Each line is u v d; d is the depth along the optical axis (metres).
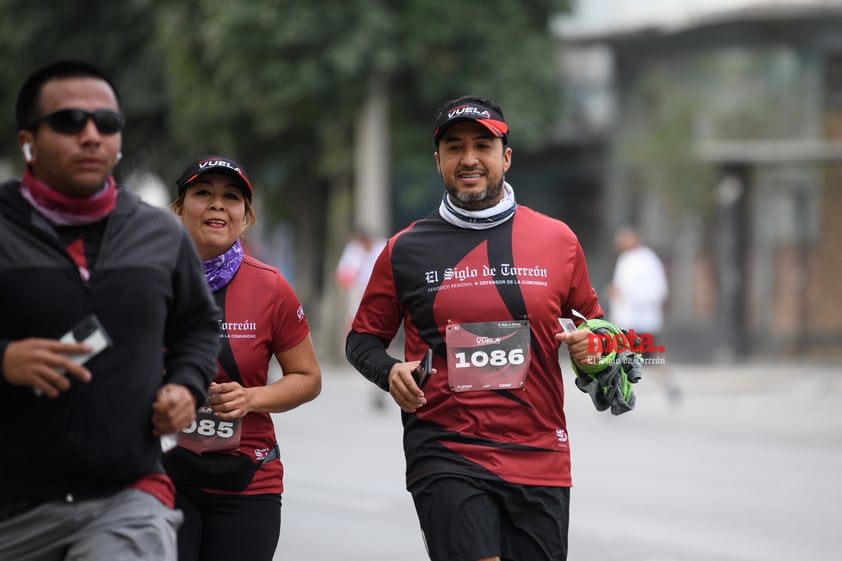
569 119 67.38
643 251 44.91
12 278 9.93
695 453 33.84
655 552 22.19
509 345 13.10
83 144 9.94
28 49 71.25
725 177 63.41
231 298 13.41
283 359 13.73
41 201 10.11
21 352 9.62
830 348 62.66
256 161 68.88
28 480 10.08
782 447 35.06
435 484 12.97
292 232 75.19
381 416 42.66
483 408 13.03
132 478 10.33
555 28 66.94
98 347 9.89
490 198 13.38
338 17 58.69
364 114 61.41
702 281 63.62
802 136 61.84
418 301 13.41
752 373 58.12
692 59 63.41
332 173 65.69
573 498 27.27
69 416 9.96
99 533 10.16
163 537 10.27
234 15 57.88
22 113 10.10
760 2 60.84
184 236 10.68
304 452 34.12
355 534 23.92
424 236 13.56
